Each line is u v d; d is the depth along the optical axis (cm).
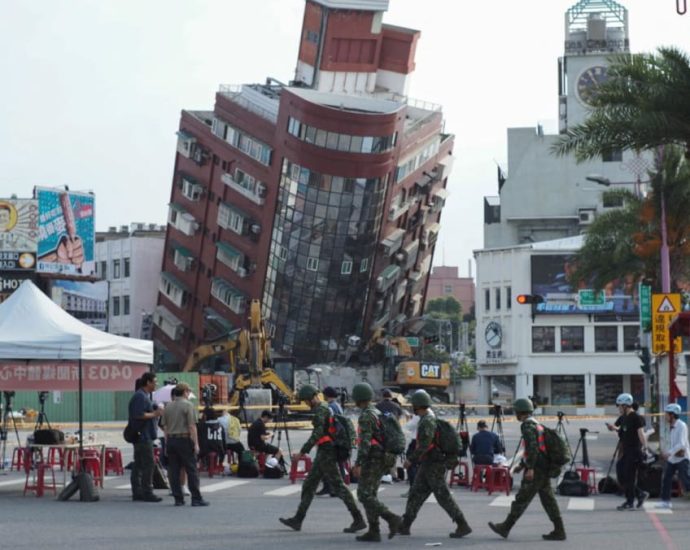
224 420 3522
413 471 2923
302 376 11250
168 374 8281
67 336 2552
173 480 2436
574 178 12812
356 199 11519
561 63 13050
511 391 11544
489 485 2983
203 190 12912
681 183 5638
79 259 11144
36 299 2650
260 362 7919
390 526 1900
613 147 4031
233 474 3434
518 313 11338
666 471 2547
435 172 13250
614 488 3005
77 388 2719
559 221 12850
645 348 6209
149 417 2506
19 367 2678
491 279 11588
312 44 12900
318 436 1989
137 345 2725
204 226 13075
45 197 10881
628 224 7144
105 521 2120
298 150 11312
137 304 14312
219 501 2614
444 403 10681
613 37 12888
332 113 11100
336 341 12181
